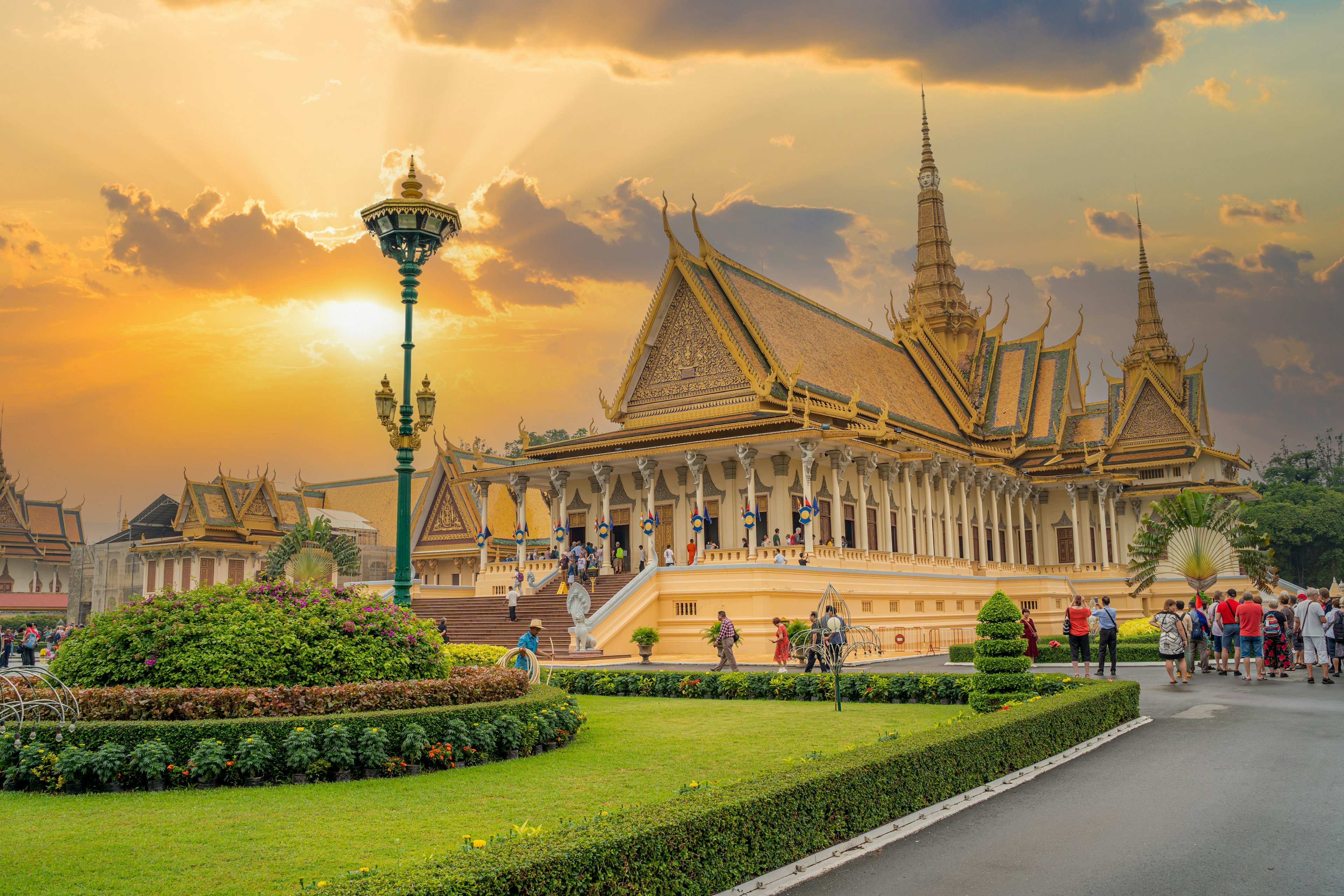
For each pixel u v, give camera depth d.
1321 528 89.12
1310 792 12.12
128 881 8.52
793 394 45.16
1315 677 25.38
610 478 51.00
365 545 80.12
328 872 8.77
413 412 22.31
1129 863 9.35
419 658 16.23
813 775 10.06
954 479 55.28
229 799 11.66
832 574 40.53
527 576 46.28
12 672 13.48
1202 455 66.12
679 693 24.41
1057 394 68.38
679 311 50.22
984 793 12.48
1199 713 19.22
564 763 14.19
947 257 77.44
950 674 22.55
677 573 39.75
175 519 79.50
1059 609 57.97
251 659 14.54
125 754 12.26
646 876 7.77
